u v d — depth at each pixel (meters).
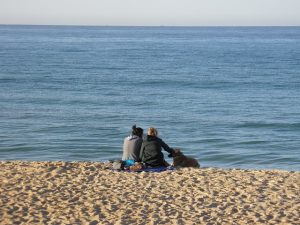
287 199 9.62
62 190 10.15
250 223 8.31
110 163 13.01
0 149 25.23
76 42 178.88
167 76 69.25
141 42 188.12
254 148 26.12
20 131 30.17
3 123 32.88
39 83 58.19
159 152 12.34
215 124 33.56
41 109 39.41
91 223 8.25
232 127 32.56
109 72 73.81
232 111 39.84
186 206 9.16
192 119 35.59
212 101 45.78
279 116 37.44
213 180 10.96
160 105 42.88
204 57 108.94
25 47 137.62
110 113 38.03
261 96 49.84
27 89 52.44
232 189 10.26
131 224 8.21
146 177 11.22
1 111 37.94
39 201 9.42
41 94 48.69
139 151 12.53
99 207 9.12
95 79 64.06
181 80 64.44
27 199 9.50
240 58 106.62
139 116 36.75
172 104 43.56
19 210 8.88
